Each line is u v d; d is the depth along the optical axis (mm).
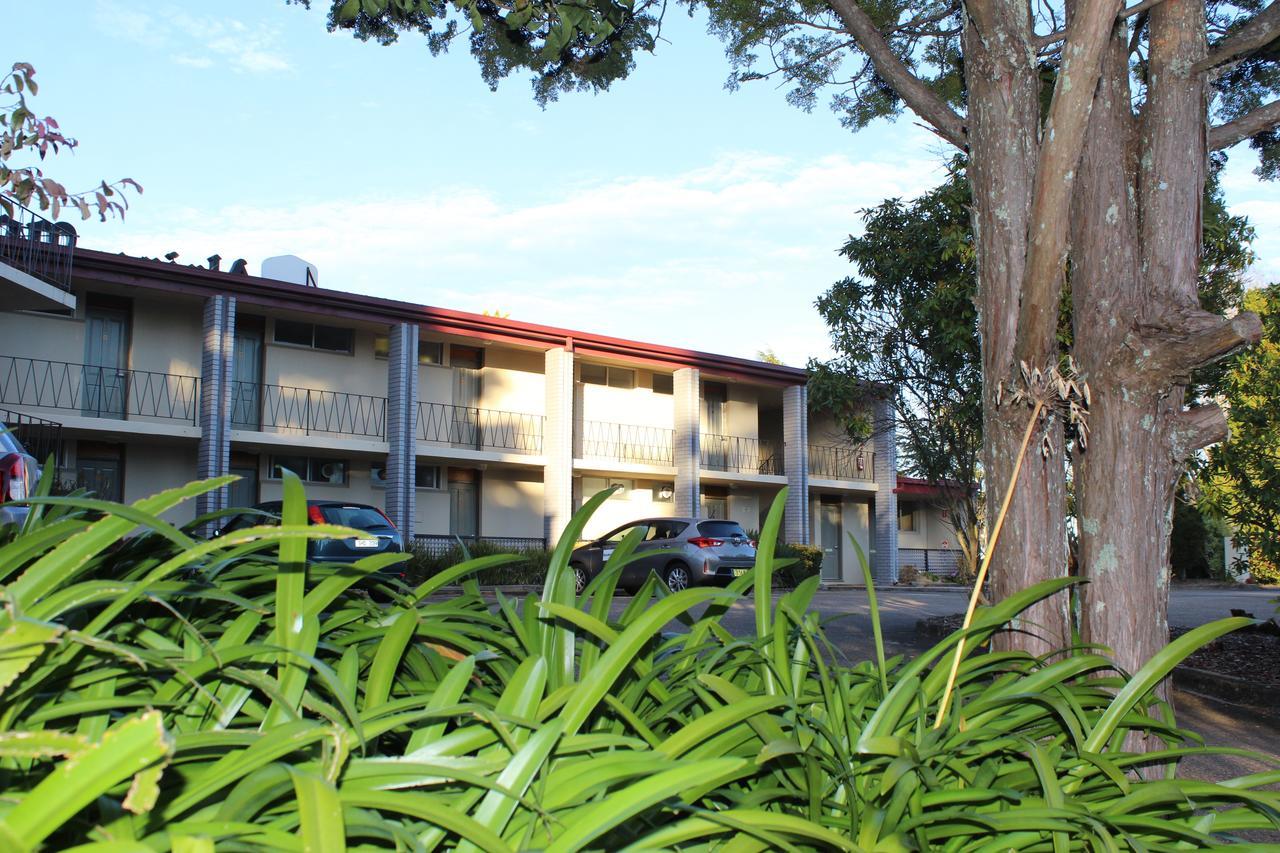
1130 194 3715
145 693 1710
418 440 22656
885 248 13734
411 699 1836
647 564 18234
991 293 3635
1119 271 3602
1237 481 9398
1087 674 3295
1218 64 3744
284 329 20984
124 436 18609
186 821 1348
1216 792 2100
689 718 2301
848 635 11469
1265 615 17641
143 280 18047
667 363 25656
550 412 23625
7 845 956
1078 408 3299
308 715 1867
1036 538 3453
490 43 7277
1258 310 9445
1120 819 1990
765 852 1739
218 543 1460
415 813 1411
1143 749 3100
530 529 24281
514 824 1613
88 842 1279
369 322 20891
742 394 29094
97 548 1533
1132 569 3377
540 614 2168
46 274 14430
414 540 20656
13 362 17391
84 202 4531
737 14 7723
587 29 5027
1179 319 3314
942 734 2328
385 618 2363
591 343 24203
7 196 4551
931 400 14195
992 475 3605
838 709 2314
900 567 32250
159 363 19469
